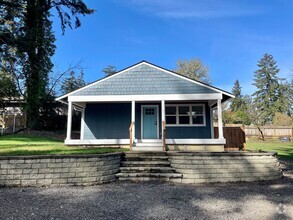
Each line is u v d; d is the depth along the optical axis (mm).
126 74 13391
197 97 12773
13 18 20219
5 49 19000
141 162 8711
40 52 21328
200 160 8352
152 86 13133
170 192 6547
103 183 7688
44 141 14438
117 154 8602
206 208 5172
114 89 13195
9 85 20188
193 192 6625
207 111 14500
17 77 20734
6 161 7090
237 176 8344
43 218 4371
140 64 13516
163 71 13320
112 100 13031
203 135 14273
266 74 54875
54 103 22938
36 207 5023
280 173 9000
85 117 14625
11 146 10680
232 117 36500
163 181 8008
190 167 8266
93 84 13297
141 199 5785
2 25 19766
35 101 20422
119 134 14398
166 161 8875
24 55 20047
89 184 7457
